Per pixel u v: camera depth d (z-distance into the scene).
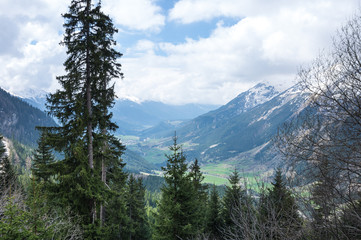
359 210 3.71
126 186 23.72
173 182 13.91
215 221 21.52
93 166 13.41
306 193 4.17
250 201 4.58
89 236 10.86
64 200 10.71
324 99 4.64
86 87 12.53
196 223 13.48
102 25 12.28
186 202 13.37
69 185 11.11
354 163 3.85
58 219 9.73
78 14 11.98
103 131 14.45
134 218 25.72
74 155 11.54
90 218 11.73
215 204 23.19
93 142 12.69
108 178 17.69
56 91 11.51
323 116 4.61
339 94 4.52
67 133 11.71
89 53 12.55
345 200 3.87
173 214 12.88
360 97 4.23
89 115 11.98
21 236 5.77
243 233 4.50
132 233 24.06
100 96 12.78
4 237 5.55
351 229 3.77
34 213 6.49
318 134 4.48
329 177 3.96
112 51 13.29
